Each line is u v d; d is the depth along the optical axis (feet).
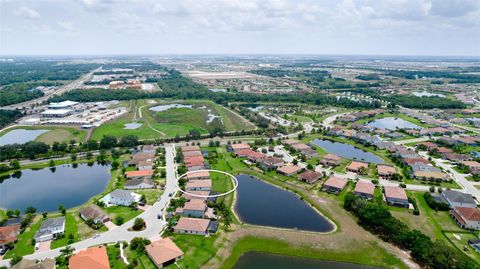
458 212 481.87
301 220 485.97
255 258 402.93
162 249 390.01
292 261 399.24
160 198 538.47
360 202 492.95
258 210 514.68
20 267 358.43
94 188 595.88
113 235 434.30
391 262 392.68
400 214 495.00
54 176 654.94
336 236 439.22
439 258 365.20
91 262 361.71
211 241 424.46
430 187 581.53
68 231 443.73
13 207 524.93
